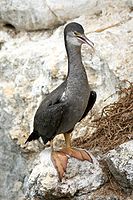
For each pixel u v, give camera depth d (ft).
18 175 28.91
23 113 28.81
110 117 25.58
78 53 22.30
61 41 29.19
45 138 22.90
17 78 29.22
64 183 22.41
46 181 22.43
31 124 28.35
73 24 22.57
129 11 29.09
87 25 29.07
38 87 28.45
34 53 29.12
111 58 27.53
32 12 29.71
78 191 22.50
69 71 22.26
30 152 28.55
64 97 22.03
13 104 29.07
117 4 29.27
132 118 24.89
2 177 29.32
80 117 22.62
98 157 23.70
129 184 21.74
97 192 22.43
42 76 28.50
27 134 28.53
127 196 21.95
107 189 22.44
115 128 25.02
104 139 25.07
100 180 22.62
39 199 23.13
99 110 26.99
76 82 22.04
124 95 26.86
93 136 26.07
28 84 28.91
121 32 28.27
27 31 30.55
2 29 30.99
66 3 29.17
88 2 29.14
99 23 28.99
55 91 22.68
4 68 29.78
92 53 27.68
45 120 22.35
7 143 29.07
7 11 30.14
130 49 27.66
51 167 22.63
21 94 28.78
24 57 29.30
